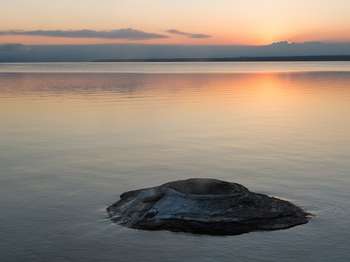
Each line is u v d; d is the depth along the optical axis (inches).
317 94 2422.5
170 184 601.6
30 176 800.9
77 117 1550.2
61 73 5743.1
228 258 483.8
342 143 1088.2
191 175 808.3
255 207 565.9
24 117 1555.1
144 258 486.6
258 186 732.0
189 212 553.3
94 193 702.5
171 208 561.6
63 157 949.8
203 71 6742.1
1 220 593.0
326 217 589.9
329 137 1170.6
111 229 556.1
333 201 652.7
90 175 808.9
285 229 546.0
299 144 1080.2
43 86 3112.7
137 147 1057.5
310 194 686.5
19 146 1063.6
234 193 573.3
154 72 6220.5
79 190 717.9
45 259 487.8
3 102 2030.0
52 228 565.3
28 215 609.9
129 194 649.0
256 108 1815.9
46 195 693.9
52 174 813.9
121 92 2583.7
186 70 7411.4
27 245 519.8
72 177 794.8
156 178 789.2
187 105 1916.8
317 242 517.3
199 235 529.0
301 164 880.9
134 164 891.4
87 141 1128.8
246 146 1063.0
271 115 1608.0
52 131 1273.4
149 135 1214.3
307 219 577.6
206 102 2039.9
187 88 2930.6
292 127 1338.6
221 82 3636.8
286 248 502.9
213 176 798.5
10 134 1224.8
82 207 637.9
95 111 1704.0
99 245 517.3
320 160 914.1
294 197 671.8
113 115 1598.2
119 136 1198.9
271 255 489.1
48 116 1576.0
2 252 503.5
